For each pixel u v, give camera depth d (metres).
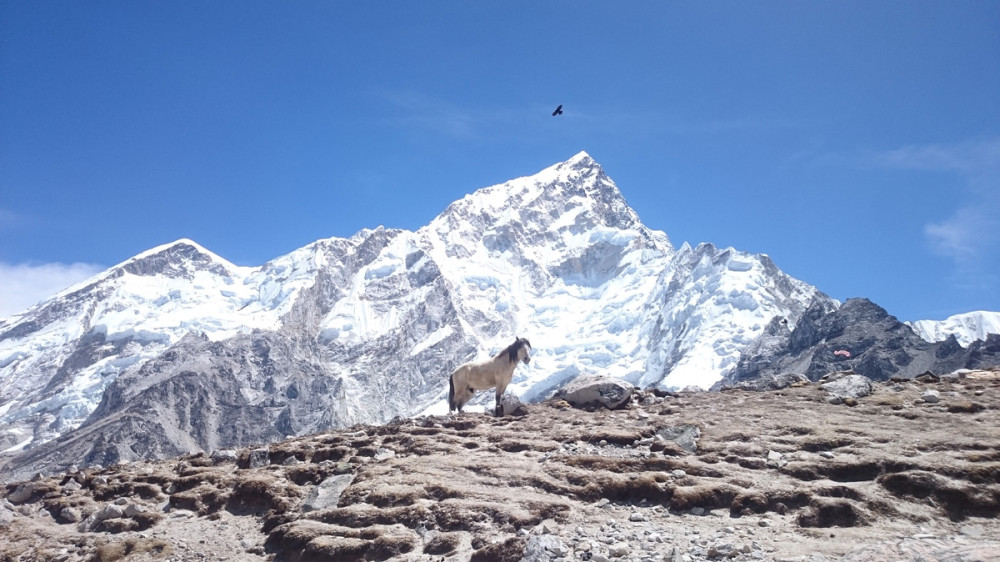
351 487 16.14
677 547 12.47
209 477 19.28
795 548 12.09
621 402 23.31
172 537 15.96
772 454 16.03
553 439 18.91
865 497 13.70
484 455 17.95
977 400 18.97
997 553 10.77
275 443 22.98
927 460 14.67
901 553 11.38
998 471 13.94
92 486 20.41
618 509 14.54
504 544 12.88
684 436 17.97
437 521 14.26
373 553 13.48
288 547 14.25
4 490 21.36
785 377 25.12
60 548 16.20
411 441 19.77
